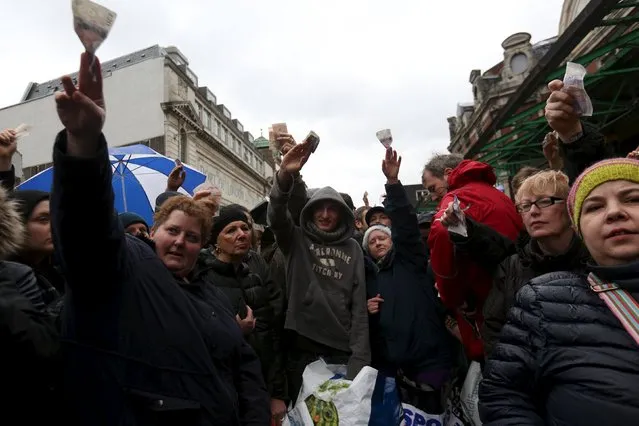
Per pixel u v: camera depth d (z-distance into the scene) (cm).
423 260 308
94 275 148
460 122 2494
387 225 409
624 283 138
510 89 1795
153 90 3061
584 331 138
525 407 152
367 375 255
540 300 154
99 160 135
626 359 129
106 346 151
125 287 159
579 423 131
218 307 198
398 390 274
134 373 151
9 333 138
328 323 279
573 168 224
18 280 157
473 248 234
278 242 295
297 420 259
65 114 129
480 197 263
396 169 306
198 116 3297
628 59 750
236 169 4206
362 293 291
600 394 129
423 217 371
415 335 284
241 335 202
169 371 156
